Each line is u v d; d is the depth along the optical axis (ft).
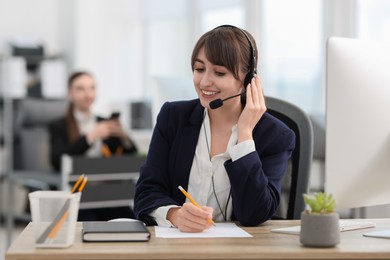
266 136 6.38
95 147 14.88
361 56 5.39
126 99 22.35
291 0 16.63
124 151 14.93
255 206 5.86
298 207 7.11
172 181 6.59
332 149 5.32
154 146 6.72
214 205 6.40
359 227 5.86
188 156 6.51
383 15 13.91
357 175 5.40
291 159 7.16
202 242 4.95
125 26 22.40
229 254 4.52
